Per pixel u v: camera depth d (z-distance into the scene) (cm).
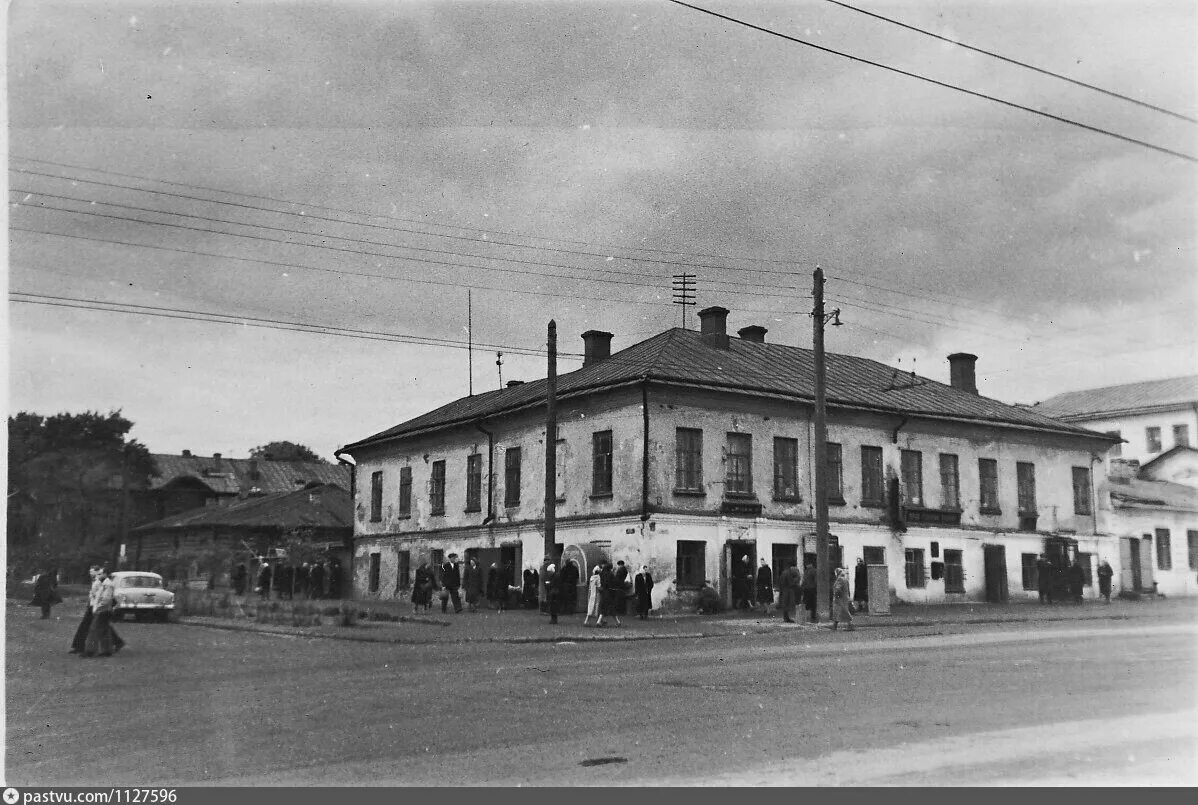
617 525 3142
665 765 816
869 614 3009
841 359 4162
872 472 3612
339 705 1161
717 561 3156
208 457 6159
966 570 3788
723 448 3259
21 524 3788
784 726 988
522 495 3631
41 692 1311
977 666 1528
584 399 3350
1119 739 911
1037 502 4059
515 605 3341
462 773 800
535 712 1093
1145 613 3092
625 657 1733
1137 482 4897
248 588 4375
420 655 1791
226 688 1330
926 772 784
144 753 907
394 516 4447
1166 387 5694
